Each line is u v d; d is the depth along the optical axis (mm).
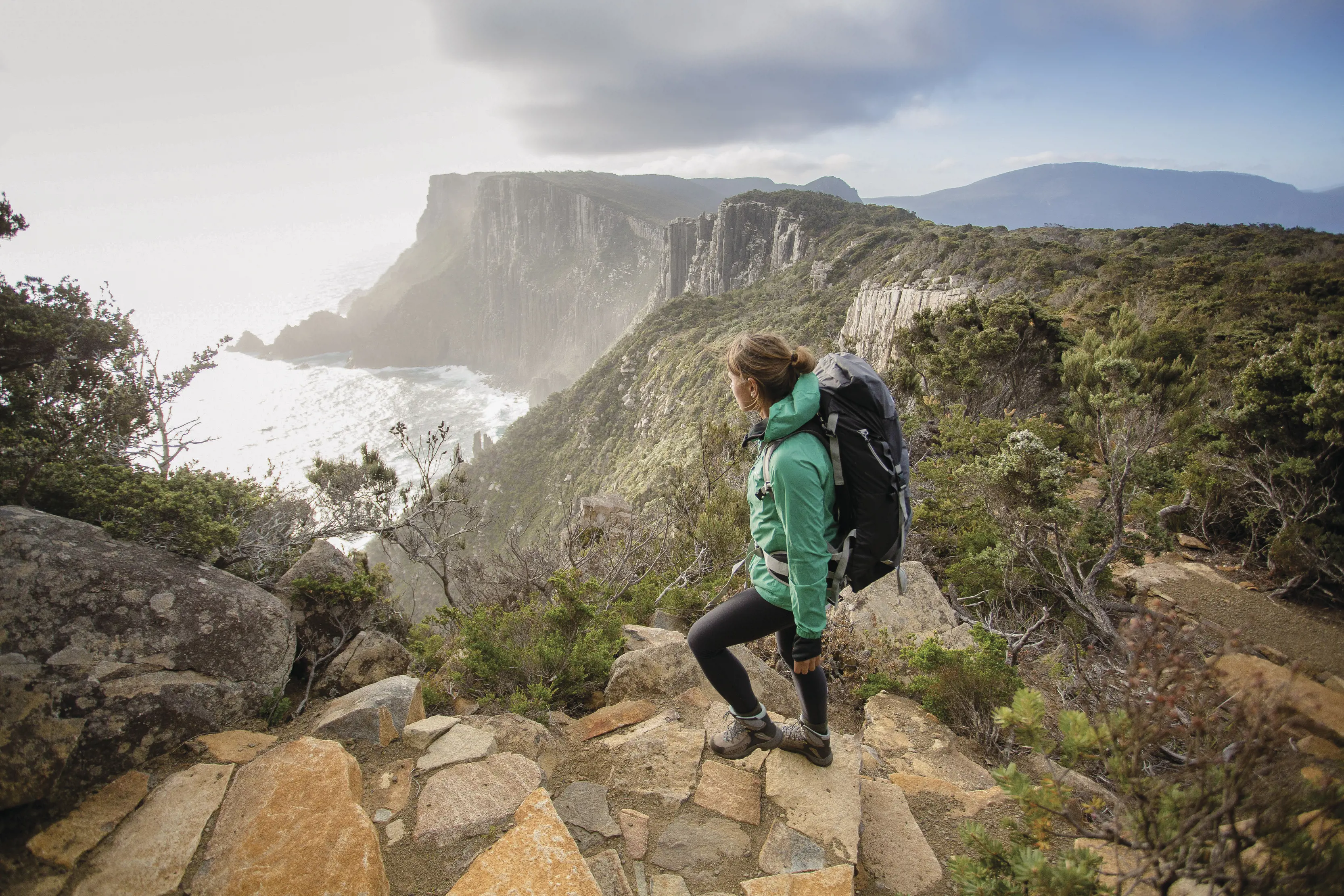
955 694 3457
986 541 6035
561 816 2439
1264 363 5844
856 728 3664
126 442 5555
